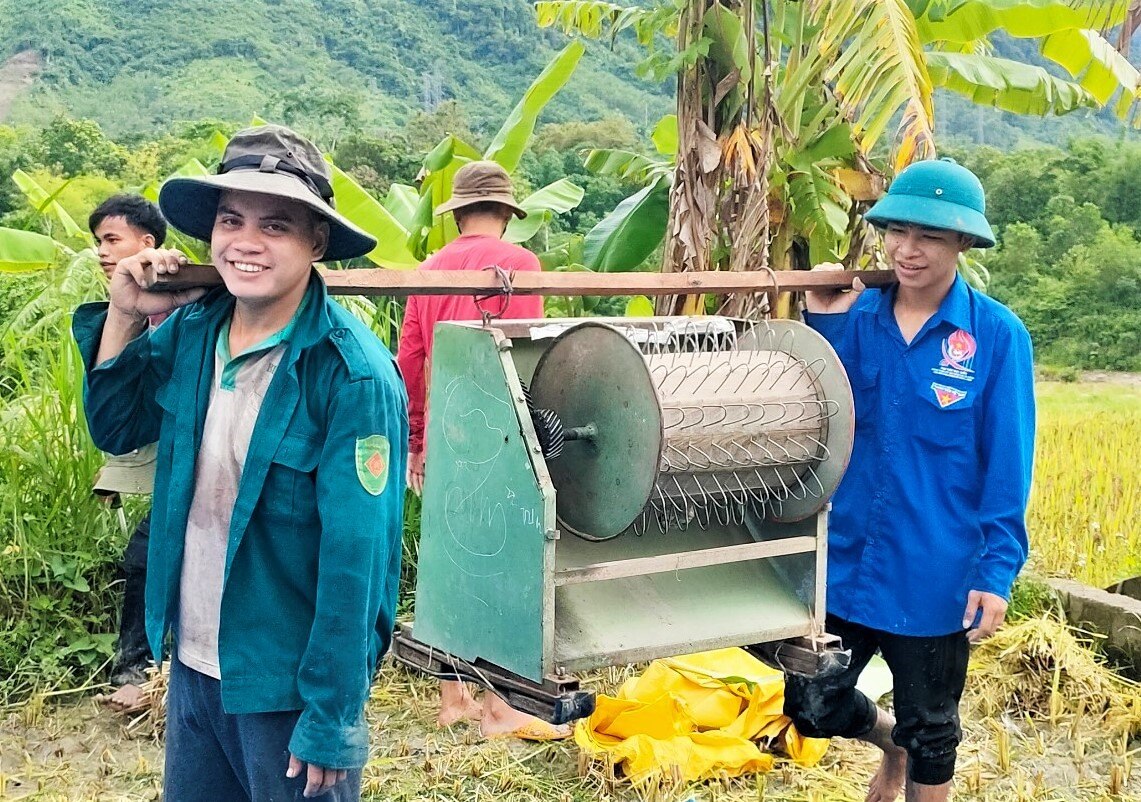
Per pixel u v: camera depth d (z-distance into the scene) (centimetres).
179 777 249
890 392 321
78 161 2020
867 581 323
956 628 319
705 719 405
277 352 231
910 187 308
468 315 420
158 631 240
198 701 240
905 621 319
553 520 260
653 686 418
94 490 400
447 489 291
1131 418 1090
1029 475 315
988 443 314
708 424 281
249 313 233
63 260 646
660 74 472
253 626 230
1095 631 502
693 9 477
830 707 335
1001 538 309
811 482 301
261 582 230
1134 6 537
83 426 482
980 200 308
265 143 226
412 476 465
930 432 317
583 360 276
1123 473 785
